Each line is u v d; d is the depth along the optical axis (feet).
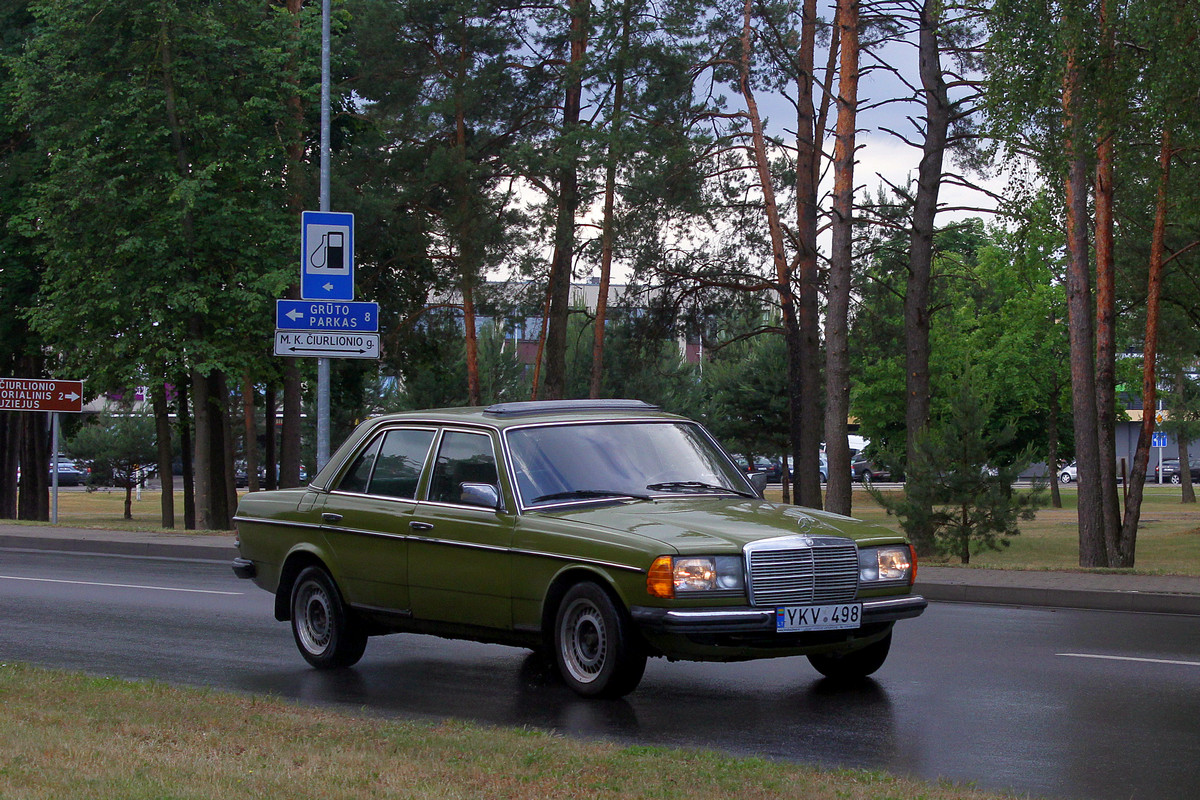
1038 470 276.41
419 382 174.40
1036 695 27.81
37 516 129.29
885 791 18.03
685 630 24.67
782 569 25.57
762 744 22.85
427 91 120.06
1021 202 73.15
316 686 29.25
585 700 27.04
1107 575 52.65
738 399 173.37
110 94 94.43
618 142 108.47
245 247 98.17
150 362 97.60
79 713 23.50
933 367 169.07
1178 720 25.07
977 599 48.60
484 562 28.17
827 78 108.99
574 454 28.99
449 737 21.42
